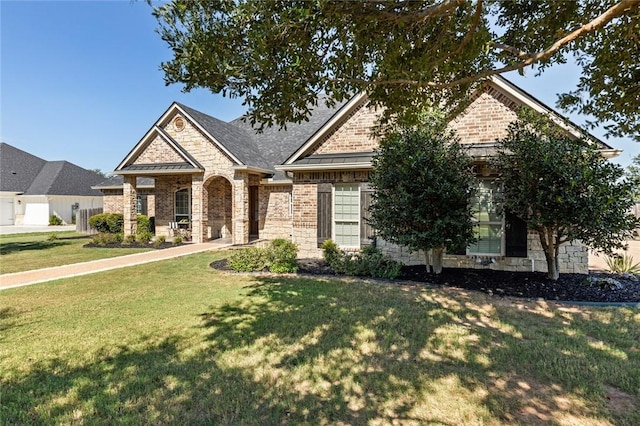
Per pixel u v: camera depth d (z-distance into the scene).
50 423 3.27
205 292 8.02
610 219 7.25
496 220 10.13
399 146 8.71
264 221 19.31
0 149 40.81
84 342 5.17
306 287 8.36
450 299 7.30
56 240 21.33
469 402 3.51
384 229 9.22
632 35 4.27
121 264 12.14
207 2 3.51
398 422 3.21
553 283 8.30
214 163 17.78
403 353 4.66
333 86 4.44
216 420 3.27
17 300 7.52
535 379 3.96
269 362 4.43
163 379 4.04
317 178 12.63
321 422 3.22
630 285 8.09
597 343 4.91
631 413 3.30
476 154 9.80
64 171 41.28
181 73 4.04
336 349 4.80
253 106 4.43
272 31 3.43
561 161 7.50
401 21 3.66
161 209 20.48
